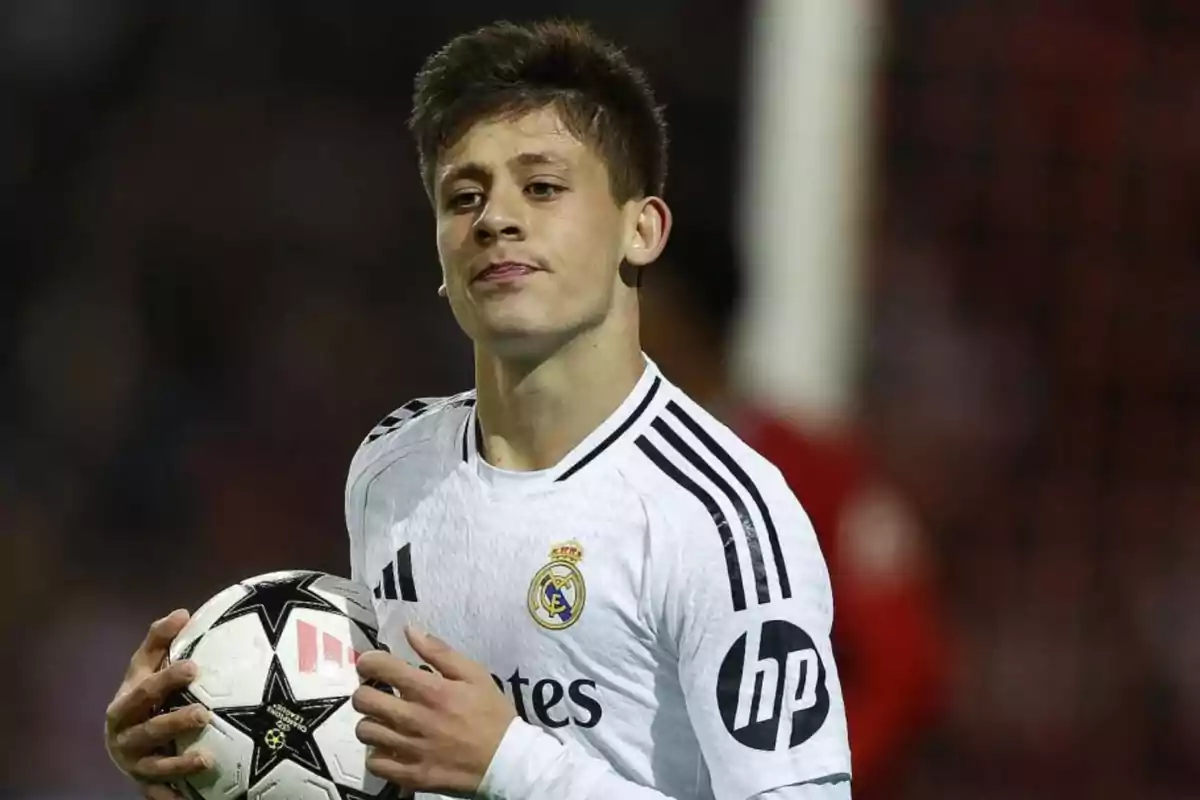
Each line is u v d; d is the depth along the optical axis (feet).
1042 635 104.37
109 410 115.55
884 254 106.73
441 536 42.22
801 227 87.35
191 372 117.70
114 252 120.98
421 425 44.80
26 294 119.34
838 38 88.02
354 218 122.93
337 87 125.70
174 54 125.29
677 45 119.85
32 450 114.21
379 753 38.81
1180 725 103.65
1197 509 107.14
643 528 39.83
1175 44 108.47
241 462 114.83
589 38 42.98
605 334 41.60
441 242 41.73
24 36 124.16
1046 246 108.68
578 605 39.83
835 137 87.86
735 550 39.19
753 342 86.69
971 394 107.45
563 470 41.14
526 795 38.17
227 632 41.47
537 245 40.16
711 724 38.73
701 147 118.73
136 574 110.73
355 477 45.44
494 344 40.70
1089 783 102.42
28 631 107.14
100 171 122.62
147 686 40.60
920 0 107.14
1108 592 105.60
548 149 40.55
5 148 121.90
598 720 39.99
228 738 40.29
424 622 41.96
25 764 101.45
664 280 66.80
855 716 63.41
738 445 41.68
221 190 122.62
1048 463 107.04
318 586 43.01
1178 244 108.37
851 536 64.23
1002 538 105.91
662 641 39.60
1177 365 108.06
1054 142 107.96
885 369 107.34
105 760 102.22
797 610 39.19
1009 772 101.86
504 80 41.16
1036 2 107.55
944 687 87.76
